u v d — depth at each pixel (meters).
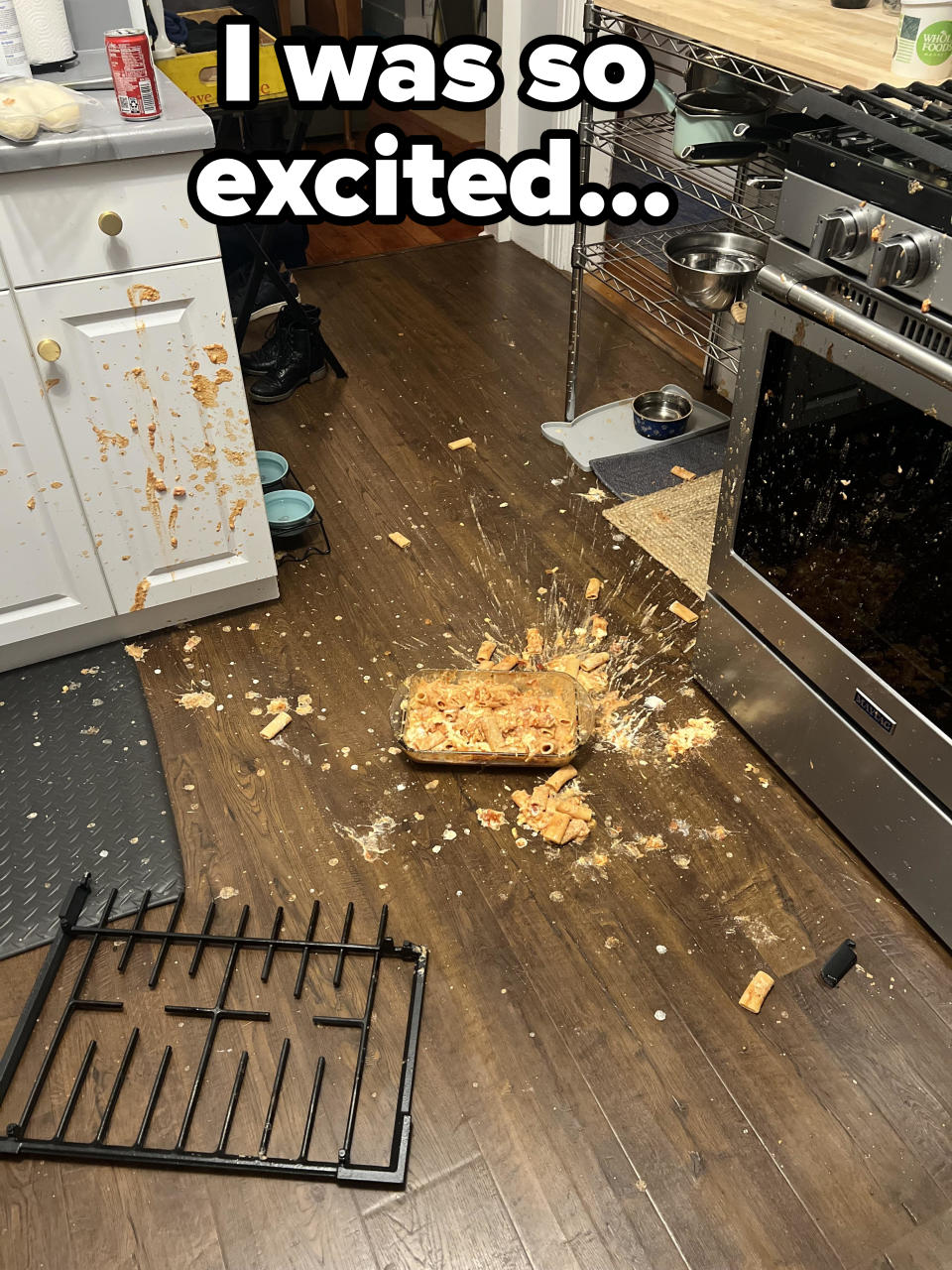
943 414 1.15
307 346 2.77
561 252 3.44
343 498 2.39
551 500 2.39
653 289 3.27
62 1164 1.23
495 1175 1.21
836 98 1.31
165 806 1.67
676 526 2.29
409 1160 1.23
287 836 1.62
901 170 1.17
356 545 2.25
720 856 1.58
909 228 1.15
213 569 1.95
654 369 2.91
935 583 1.25
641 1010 1.38
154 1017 1.38
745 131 1.91
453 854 1.59
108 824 1.64
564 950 1.45
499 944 1.46
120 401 1.68
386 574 2.16
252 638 2.01
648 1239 1.15
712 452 2.54
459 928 1.48
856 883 1.54
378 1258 1.14
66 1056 1.34
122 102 1.49
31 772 1.73
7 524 1.70
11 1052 1.33
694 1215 1.17
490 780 1.72
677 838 1.61
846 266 1.28
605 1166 1.22
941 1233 1.16
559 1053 1.33
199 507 1.86
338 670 1.93
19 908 1.51
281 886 1.55
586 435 2.60
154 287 1.60
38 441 1.65
